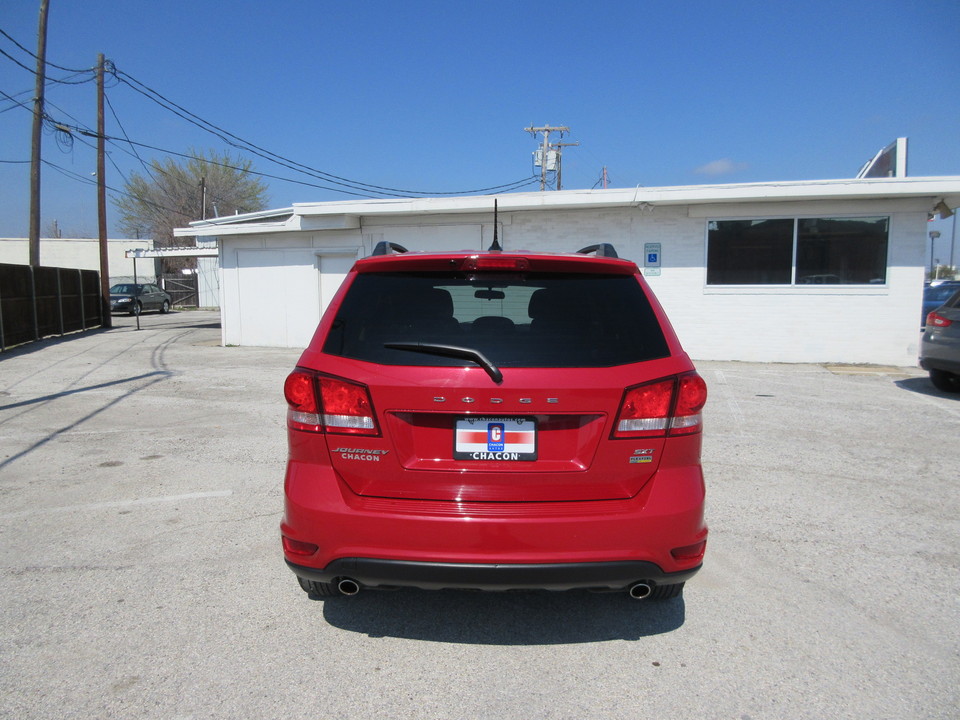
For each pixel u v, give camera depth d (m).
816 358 12.54
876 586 3.64
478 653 3.01
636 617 3.33
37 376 10.93
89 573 3.75
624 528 2.68
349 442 2.75
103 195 22.19
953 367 8.80
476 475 2.72
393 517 2.67
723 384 10.09
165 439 6.76
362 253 14.61
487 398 2.68
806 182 11.74
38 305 17.38
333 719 2.55
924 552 4.09
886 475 5.62
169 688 2.72
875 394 9.27
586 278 3.03
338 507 2.71
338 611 3.37
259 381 10.35
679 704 2.65
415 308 2.90
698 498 2.80
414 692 2.72
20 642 3.05
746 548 4.14
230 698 2.67
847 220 12.23
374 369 2.75
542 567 2.65
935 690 2.73
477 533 2.64
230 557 3.97
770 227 12.52
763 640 3.11
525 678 2.82
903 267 12.06
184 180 45.69
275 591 3.56
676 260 12.93
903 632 3.18
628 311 2.93
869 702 2.65
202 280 41.22
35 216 19.27
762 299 12.65
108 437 6.84
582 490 2.75
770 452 6.31
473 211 13.55
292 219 14.56
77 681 2.76
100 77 21.78
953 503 4.96
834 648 3.04
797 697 2.69
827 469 5.79
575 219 13.34
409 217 14.24
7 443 6.61
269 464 5.87
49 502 4.91
